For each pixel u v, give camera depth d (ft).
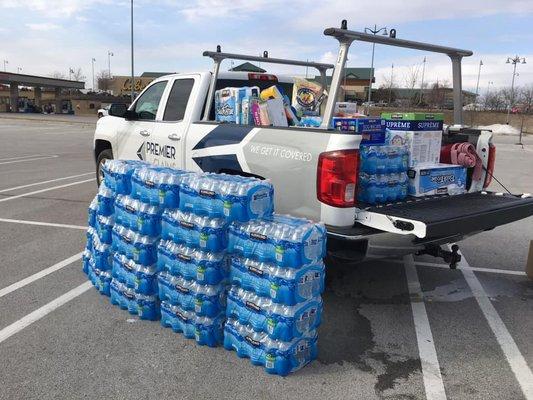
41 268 16.67
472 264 18.44
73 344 11.75
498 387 10.50
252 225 10.82
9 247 18.90
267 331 10.61
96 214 14.85
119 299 13.62
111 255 14.17
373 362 11.38
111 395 9.86
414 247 13.41
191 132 17.11
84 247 18.99
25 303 13.94
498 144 90.94
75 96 229.66
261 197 11.14
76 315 13.28
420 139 14.43
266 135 14.21
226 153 15.42
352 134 12.16
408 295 15.40
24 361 11.00
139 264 12.86
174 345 11.80
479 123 156.87
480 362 11.48
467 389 10.41
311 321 10.89
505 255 19.58
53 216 23.99
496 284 16.47
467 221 12.42
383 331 12.95
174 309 12.25
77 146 62.44
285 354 10.49
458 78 17.38
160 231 12.65
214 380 10.44
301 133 13.19
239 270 11.08
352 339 12.48
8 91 266.16
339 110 19.53
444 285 16.30
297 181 13.11
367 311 14.17
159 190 12.17
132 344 11.81
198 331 11.72
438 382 10.64
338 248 12.41
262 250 10.54
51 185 32.91
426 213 12.51
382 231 12.37
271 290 10.39
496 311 14.33
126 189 13.44
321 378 10.65
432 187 14.56
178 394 9.95
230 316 11.41
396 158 13.52
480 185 16.33
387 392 10.22
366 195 13.16
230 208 10.94
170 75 19.65
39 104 225.35
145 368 10.82
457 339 12.59
